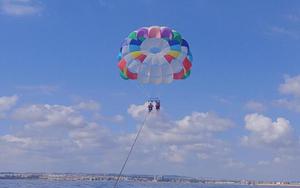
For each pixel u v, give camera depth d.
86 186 195.62
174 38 46.53
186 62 46.81
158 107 43.00
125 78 47.25
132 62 46.78
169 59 46.56
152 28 46.56
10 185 199.00
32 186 191.38
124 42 47.03
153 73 46.97
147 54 46.78
